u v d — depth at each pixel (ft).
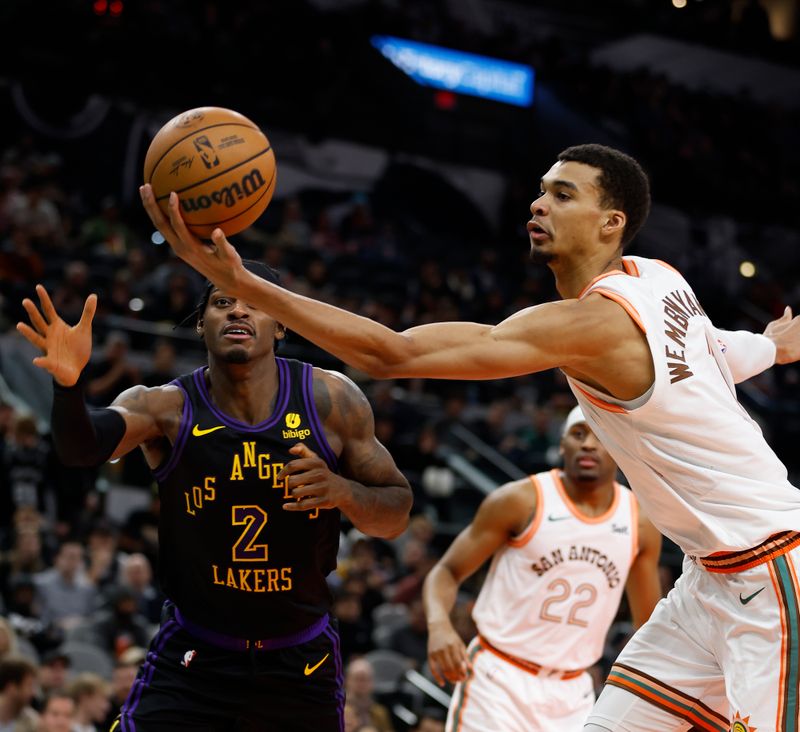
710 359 12.03
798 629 11.43
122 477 45.27
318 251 65.26
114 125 68.08
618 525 17.62
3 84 65.82
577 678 17.83
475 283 70.28
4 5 65.98
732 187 85.25
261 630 12.43
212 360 12.53
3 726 22.91
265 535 12.31
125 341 47.52
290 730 12.69
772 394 70.08
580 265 12.21
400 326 59.16
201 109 11.05
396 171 78.23
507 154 82.07
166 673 12.52
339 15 76.54
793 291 82.79
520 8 85.61
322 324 10.28
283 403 12.62
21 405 44.91
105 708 25.76
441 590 17.58
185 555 12.40
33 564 33.86
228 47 70.79
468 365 10.76
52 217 57.41
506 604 17.63
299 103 73.72
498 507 17.60
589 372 11.44
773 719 11.41
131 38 68.18
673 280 12.26
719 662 12.43
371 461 12.94
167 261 57.26
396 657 33.83
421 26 80.53
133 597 32.76
